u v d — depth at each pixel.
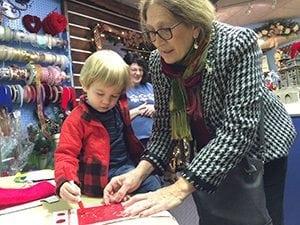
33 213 0.92
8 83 2.63
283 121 1.06
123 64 1.14
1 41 2.60
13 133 2.48
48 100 2.86
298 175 1.88
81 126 1.12
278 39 6.90
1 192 1.05
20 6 2.79
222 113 0.92
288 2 5.77
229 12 5.99
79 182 1.06
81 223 0.79
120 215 0.81
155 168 1.04
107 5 3.94
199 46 0.88
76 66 3.42
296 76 2.63
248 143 0.85
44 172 1.45
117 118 1.19
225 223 0.91
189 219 1.62
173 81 0.97
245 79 0.86
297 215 1.92
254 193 0.89
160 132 1.08
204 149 0.87
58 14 3.02
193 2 0.84
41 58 2.84
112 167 1.15
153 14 0.83
